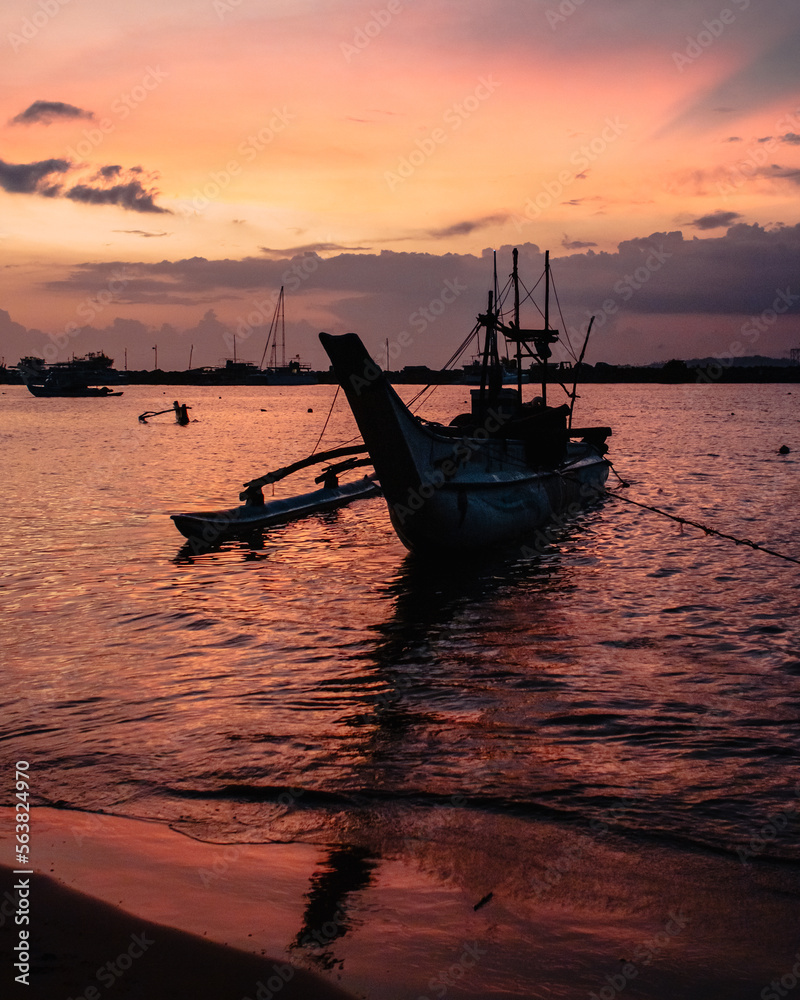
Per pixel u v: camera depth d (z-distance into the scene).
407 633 15.23
